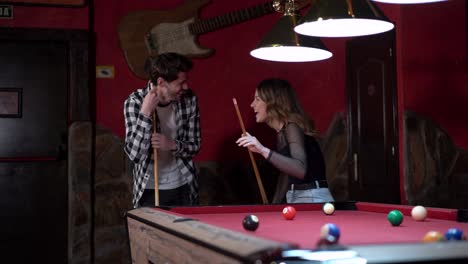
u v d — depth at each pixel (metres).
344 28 2.67
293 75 5.02
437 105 4.31
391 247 1.58
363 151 4.59
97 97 4.73
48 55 4.75
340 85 4.82
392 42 4.30
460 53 4.39
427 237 1.65
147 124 3.44
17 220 4.67
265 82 3.51
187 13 4.83
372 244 1.56
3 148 4.68
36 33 4.60
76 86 4.65
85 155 4.63
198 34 4.83
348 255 1.74
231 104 4.93
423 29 4.29
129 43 4.77
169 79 3.46
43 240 4.70
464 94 4.39
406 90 4.21
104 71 4.74
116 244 4.69
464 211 2.44
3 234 4.65
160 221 2.13
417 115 4.23
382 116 4.39
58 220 4.72
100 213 4.68
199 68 4.88
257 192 4.94
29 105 4.72
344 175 4.80
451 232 1.76
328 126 4.88
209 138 4.88
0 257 4.64
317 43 3.05
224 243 1.54
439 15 4.34
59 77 4.76
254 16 4.45
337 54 4.85
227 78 4.93
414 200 4.18
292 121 3.39
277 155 3.24
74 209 4.60
